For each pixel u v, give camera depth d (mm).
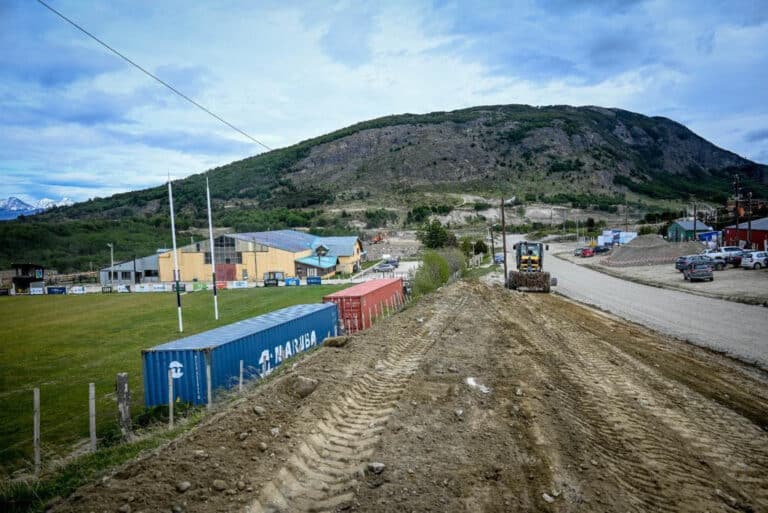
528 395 14156
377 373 16453
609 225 149875
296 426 11148
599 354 20547
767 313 30219
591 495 8797
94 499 7781
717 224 100250
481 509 8242
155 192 188750
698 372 18250
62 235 116438
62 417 18188
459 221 156875
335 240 89062
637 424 12734
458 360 18328
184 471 8758
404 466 9680
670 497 9094
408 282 45094
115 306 53312
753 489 9578
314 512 8117
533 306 35625
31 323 42906
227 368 17250
